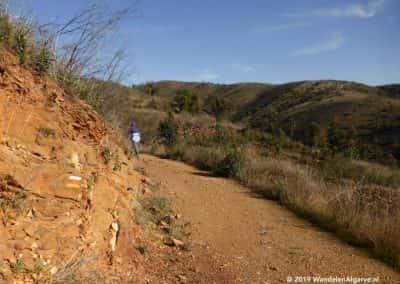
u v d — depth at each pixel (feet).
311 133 129.18
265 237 23.94
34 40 17.65
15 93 14.57
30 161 13.82
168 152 60.90
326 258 20.98
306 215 29.43
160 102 146.10
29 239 12.41
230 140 70.03
